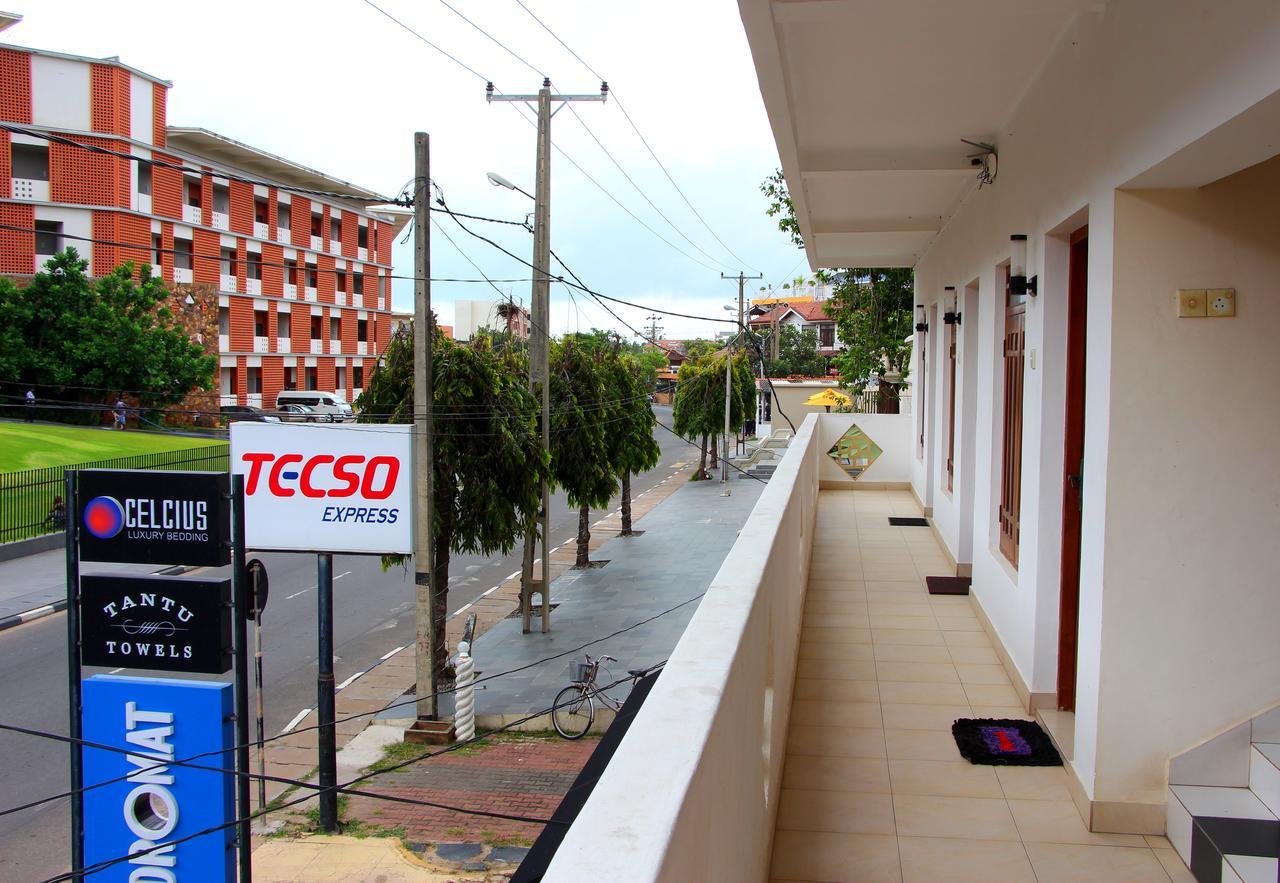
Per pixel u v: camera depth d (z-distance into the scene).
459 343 16.05
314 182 47.47
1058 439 5.41
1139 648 4.00
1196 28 3.11
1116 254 3.91
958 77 5.62
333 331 50.22
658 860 1.42
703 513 33.41
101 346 34.69
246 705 8.06
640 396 28.06
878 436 15.82
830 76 5.68
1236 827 3.67
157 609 8.04
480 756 13.10
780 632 4.53
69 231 36.25
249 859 7.96
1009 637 6.25
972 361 8.98
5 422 32.47
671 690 2.19
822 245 12.63
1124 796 4.08
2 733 12.76
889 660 6.52
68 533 8.04
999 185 6.93
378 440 13.52
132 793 7.95
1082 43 4.46
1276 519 3.88
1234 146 3.21
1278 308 3.83
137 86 37.53
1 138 34.84
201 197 41.06
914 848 4.00
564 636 18.45
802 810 4.36
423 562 13.76
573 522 32.12
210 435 36.66
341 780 12.34
